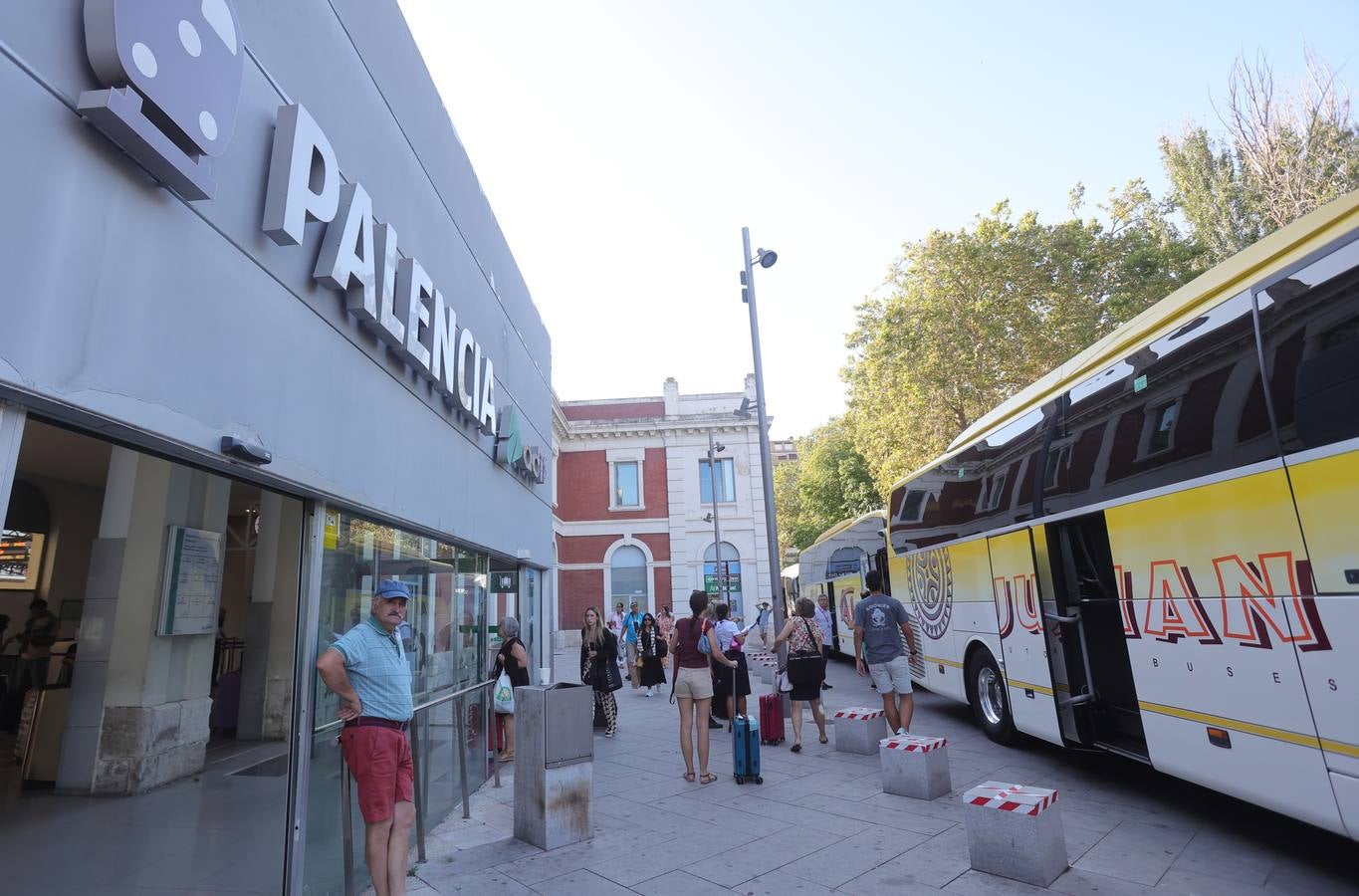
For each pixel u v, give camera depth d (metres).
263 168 3.97
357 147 5.36
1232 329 4.90
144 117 2.85
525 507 11.13
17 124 2.45
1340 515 4.00
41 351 2.47
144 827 6.18
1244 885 4.44
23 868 5.24
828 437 41.44
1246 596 4.65
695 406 33.44
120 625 7.66
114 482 8.00
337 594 4.80
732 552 31.58
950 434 20.94
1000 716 8.59
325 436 4.55
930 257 21.06
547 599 13.21
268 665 10.52
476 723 7.95
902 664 8.62
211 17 3.34
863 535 16.56
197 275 3.35
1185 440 5.27
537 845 5.59
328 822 4.56
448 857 5.42
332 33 5.03
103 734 7.40
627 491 32.31
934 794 6.50
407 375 6.09
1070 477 6.80
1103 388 6.42
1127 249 19.84
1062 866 4.74
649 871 5.00
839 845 5.37
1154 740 5.55
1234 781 4.78
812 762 8.16
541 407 12.89
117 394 2.81
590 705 5.91
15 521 13.05
